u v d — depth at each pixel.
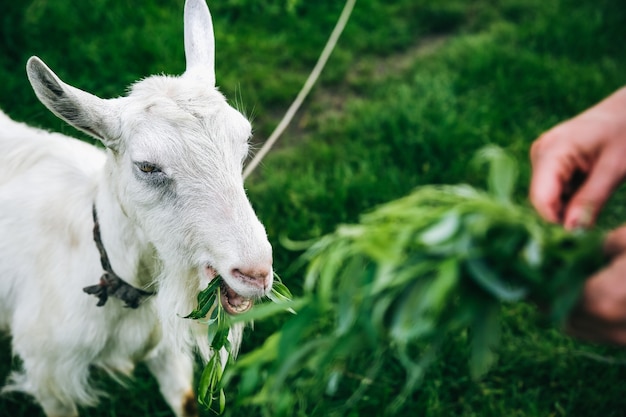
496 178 0.76
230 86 1.89
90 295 1.09
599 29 2.23
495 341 0.72
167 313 1.05
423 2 2.35
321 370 0.77
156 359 1.23
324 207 1.60
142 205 0.99
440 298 0.69
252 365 0.79
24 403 1.31
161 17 2.03
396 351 1.33
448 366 1.36
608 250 0.66
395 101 1.87
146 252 1.05
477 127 1.81
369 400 1.30
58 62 1.81
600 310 0.65
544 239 0.69
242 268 0.93
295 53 2.07
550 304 0.70
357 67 2.11
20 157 1.20
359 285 0.75
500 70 2.00
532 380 1.36
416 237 0.73
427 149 1.73
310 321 0.76
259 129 1.83
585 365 1.37
